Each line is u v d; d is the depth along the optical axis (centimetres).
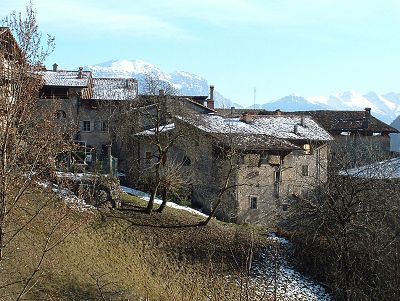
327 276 3381
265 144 4572
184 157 4647
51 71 5944
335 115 7369
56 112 1862
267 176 4672
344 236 2578
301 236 3644
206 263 3475
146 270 3209
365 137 6931
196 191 4638
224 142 4350
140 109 4416
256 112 7594
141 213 3834
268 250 3794
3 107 1463
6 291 2134
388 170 3281
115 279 2856
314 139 5119
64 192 2320
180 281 3200
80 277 2678
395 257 2344
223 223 4166
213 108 7031
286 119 5575
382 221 2586
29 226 2416
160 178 4075
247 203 4566
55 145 1783
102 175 3812
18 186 1666
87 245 3111
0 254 1454
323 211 2716
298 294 3253
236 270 3434
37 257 2497
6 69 1503
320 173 5031
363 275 2598
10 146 1496
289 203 4731
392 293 2414
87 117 5672
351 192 2636
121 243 3362
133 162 4988
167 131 4369
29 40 1527
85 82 5672
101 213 3572
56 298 2388
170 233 3697
